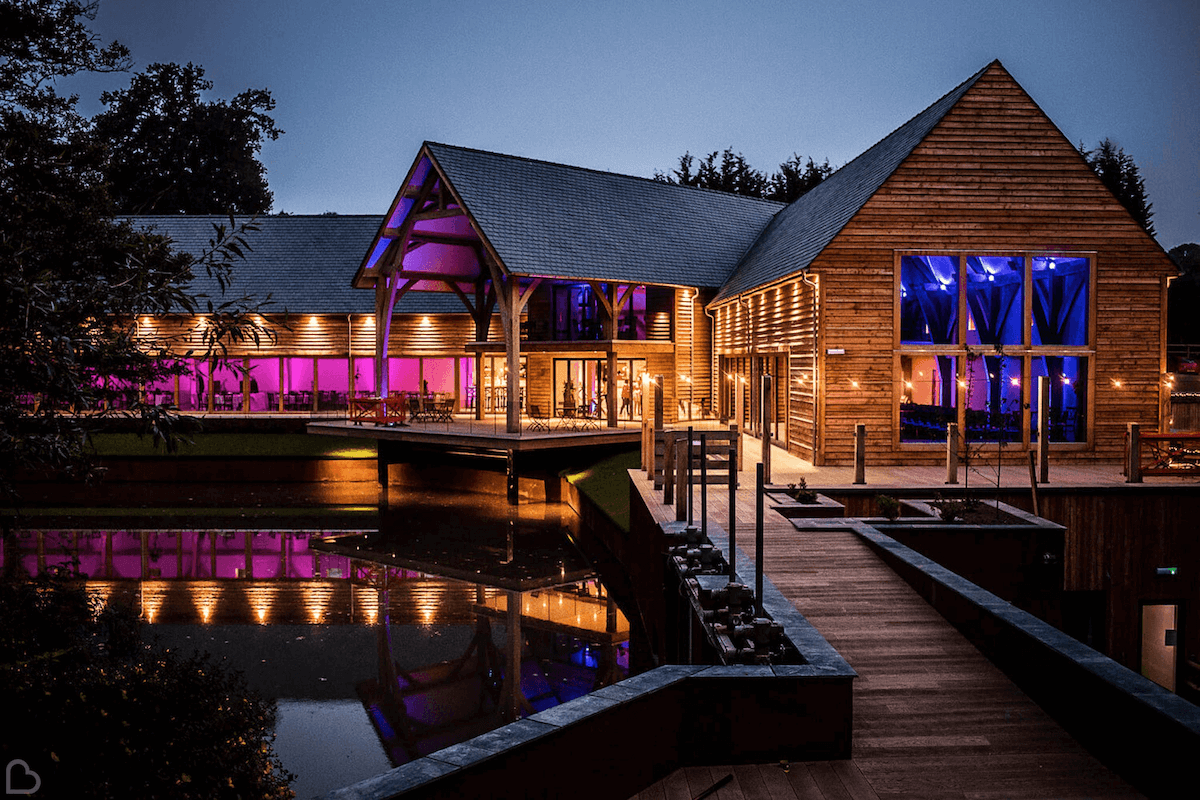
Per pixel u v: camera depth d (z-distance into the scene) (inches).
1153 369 700.7
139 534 762.2
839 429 693.9
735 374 1004.6
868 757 223.1
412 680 419.2
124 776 177.0
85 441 207.3
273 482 1015.6
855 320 696.4
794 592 355.6
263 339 1197.7
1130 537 536.4
